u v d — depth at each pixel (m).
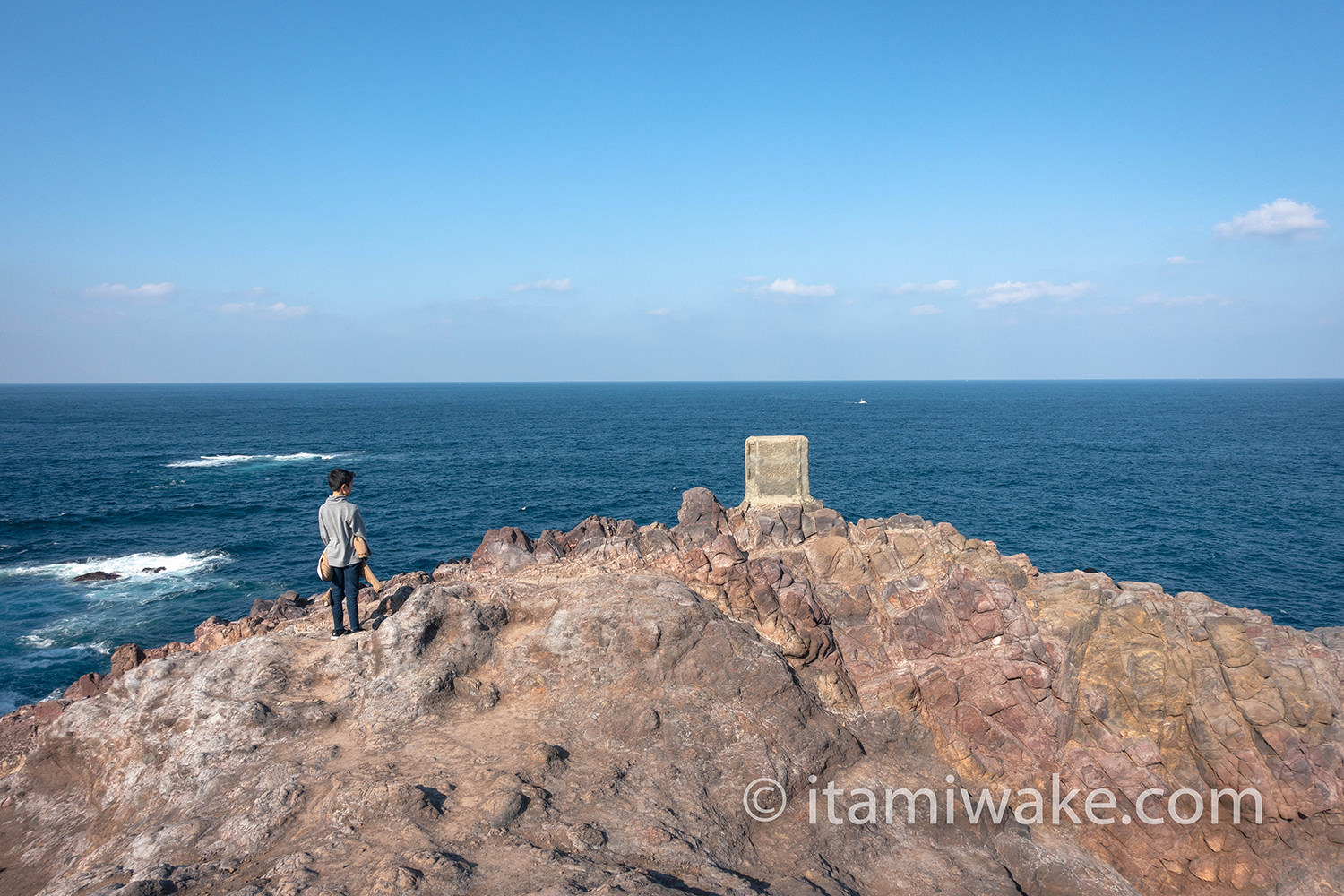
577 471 69.00
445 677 8.29
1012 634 10.07
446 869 5.33
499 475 66.81
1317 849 8.80
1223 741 9.30
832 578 11.35
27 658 24.67
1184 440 96.88
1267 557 37.47
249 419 148.00
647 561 11.29
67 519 47.25
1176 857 9.00
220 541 41.75
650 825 6.48
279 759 7.19
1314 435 103.50
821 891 6.27
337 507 9.44
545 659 8.76
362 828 5.98
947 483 60.38
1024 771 9.27
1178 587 32.91
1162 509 49.44
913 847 7.54
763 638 9.36
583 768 7.24
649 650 8.71
